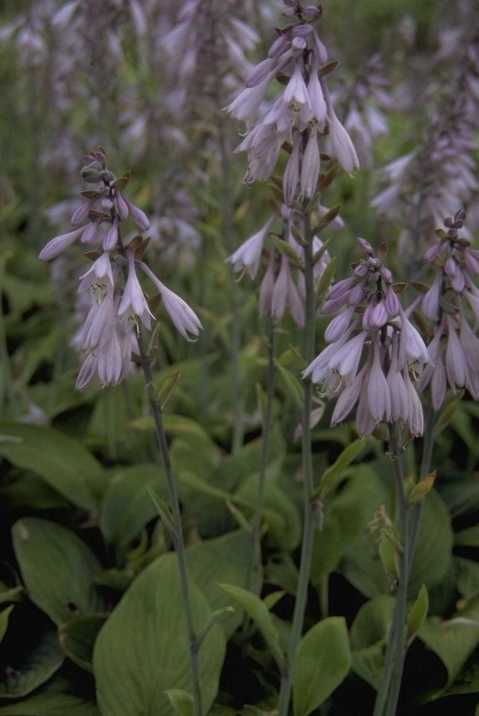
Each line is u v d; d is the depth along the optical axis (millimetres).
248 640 1316
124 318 1014
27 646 1322
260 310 1180
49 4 2068
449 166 1437
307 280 1110
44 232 2389
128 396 1538
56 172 2158
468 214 1566
